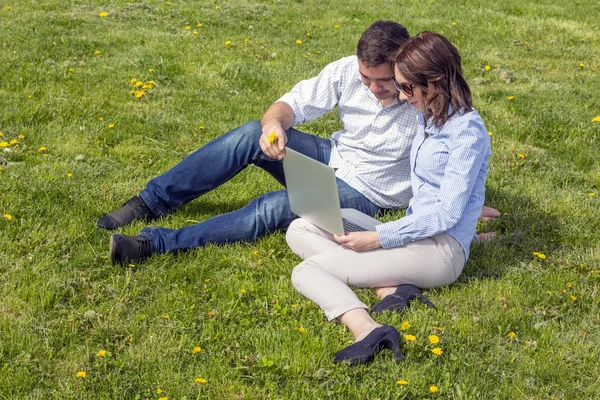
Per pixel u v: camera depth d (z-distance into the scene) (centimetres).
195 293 331
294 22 914
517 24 944
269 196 374
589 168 489
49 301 319
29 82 599
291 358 287
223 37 814
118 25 826
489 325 311
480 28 916
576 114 582
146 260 353
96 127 524
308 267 323
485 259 365
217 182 386
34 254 355
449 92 309
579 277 353
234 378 279
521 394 272
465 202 312
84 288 332
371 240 316
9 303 317
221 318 313
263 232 374
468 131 311
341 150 383
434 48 305
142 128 530
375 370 280
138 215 390
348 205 371
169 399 265
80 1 934
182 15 895
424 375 279
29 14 844
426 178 327
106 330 301
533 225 396
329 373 279
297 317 316
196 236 364
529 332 310
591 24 966
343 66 373
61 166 457
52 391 266
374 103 362
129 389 270
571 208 423
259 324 311
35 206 402
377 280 322
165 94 607
